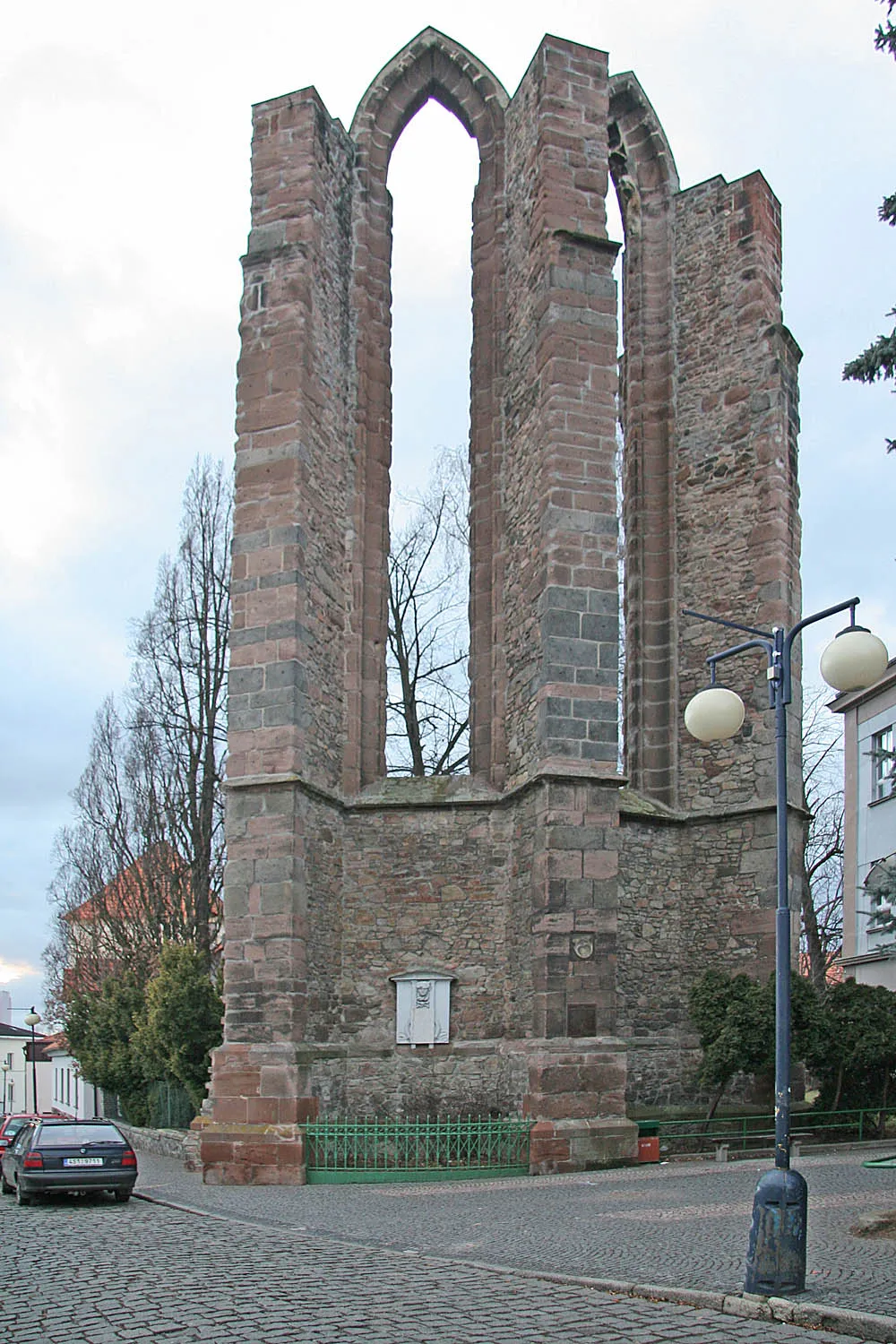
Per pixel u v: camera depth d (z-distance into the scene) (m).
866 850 29.53
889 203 12.11
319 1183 17.97
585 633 19.89
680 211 24.56
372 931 21.14
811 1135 19.97
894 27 11.72
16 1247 12.26
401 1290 9.56
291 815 19.48
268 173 21.95
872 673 9.91
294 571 20.28
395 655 32.12
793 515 22.94
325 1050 19.80
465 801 21.23
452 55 24.47
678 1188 15.18
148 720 32.31
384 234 24.11
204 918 29.45
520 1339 7.91
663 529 23.64
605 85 22.06
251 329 21.39
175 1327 8.33
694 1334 8.05
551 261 20.94
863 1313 8.16
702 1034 19.92
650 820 21.98
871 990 20.83
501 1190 16.03
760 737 21.81
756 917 21.20
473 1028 20.58
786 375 23.05
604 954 18.94
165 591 32.38
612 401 20.70
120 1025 30.98
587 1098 18.27
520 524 21.58
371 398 23.31
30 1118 27.77
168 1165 23.81
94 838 35.09
